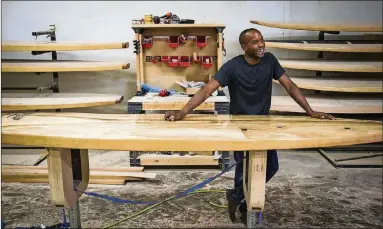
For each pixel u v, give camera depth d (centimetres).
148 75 441
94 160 427
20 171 366
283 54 500
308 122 236
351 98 464
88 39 484
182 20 411
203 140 193
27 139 201
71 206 232
